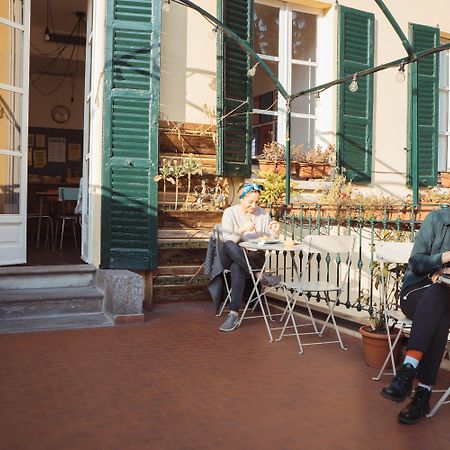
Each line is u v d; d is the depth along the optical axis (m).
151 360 4.24
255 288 5.43
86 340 4.77
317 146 7.45
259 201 6.78
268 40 7.48
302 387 3.70
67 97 11.62
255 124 7.43
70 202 9.93
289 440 2.87
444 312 3.18
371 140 7.77
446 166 8.73
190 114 6.82
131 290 5.41
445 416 3.24
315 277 7.18
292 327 5.39
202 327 5.35
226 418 3.15
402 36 5.20
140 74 6.20
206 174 6.85
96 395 3.47
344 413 3.26
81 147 11.72
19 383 3.66
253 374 3.96
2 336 4.84
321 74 7.73
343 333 5.05
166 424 3.04
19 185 6.17
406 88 8.11
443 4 8.42
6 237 6.04
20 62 6.16
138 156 6.19
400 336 4.08
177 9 6.74
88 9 6.74
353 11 7.60
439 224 3.40
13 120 6.11
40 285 5.83
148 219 6.17
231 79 6.83
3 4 6.00
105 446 2.75
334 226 6.29
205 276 6.46
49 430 2.93
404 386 3.04
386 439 2.91
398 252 3.89
